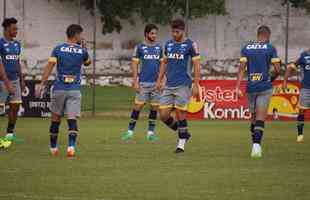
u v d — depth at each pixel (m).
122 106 81.62
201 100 71.19
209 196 28.05
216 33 102.31
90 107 80.50
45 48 102.00
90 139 49.62
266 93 39.69
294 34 102.88
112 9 100.88
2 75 43.22
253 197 27.92
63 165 35.97
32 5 101.50
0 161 37.31
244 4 103.00
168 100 42.03
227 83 70.94
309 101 50.44
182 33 41.50
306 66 50.47
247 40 102.88
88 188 29.59
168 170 34.53
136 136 52.22
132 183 30.81
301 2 102.19
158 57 49.59
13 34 46.59
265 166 36.12
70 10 102.12
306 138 52.72
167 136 52.72
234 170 34.66
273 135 55.06
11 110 46.91
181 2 96.69
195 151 42.53
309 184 30.81
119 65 102.81
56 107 39.41
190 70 41.88
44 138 50.06
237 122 68.69
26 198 27.44
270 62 39.69
